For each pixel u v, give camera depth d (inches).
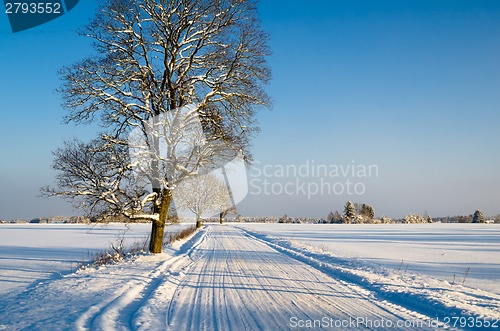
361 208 4650.6
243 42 544.4
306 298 311.3
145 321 229.5
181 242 948.6
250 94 573.0
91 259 598.2
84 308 254.4
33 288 346.0
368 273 443.5
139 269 442.3
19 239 1323.8
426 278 417.1
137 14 517.0
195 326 224.7
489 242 1168.8
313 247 855.7
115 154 509.4
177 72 572.1
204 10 527.8
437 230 2310.5
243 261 584.7
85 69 513.0
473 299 303.4
